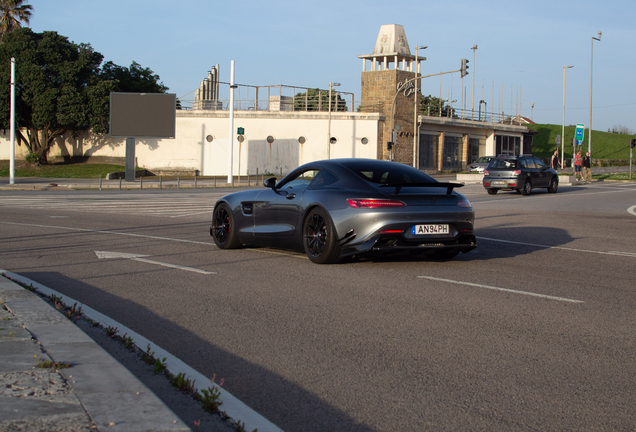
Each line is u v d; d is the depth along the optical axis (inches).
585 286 269.6
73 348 164.1
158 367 156.1
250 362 167.2
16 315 199.9
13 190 1269.7
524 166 1032.2
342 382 151.3
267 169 1962.4
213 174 1953.7
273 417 130.7
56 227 527.2
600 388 146.1
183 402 137.0
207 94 2151.8
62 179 1626.5
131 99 1577.3
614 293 254.8
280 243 351.9
